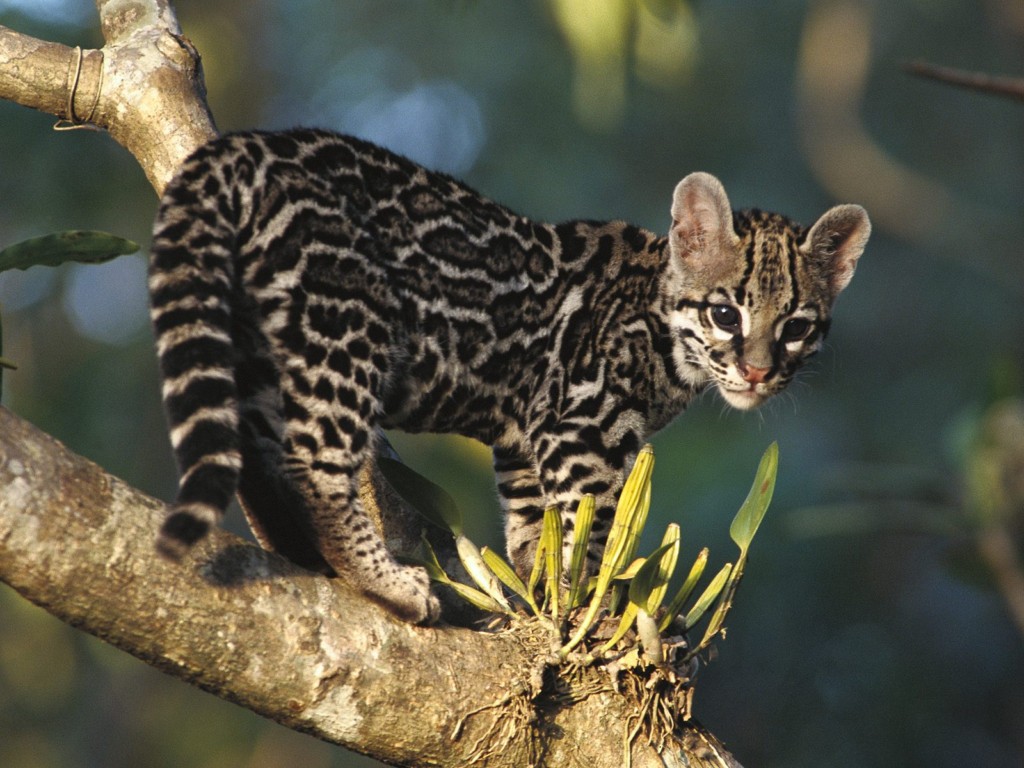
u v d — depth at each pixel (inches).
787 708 909.8
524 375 359.9
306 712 257.8
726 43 1293.1
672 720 286.4
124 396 941.8
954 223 1202.6
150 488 921.5
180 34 351.6
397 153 342.6
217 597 249.1
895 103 1355.8
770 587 920.9
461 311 340.8
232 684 252.4
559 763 278.4
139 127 342.0
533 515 378.0
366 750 265.3
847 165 1200.8
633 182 1284.4
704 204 378.9
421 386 340.2
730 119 1301.7
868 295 1234.0
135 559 242.5
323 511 302.8
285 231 305.0
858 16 1198.3
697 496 930.1
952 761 880.9
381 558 301.0
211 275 283.7
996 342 1130.7
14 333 973.8
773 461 306.7
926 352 1195.3
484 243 348.2
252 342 307.4
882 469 489.7
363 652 261.7
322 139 322.7
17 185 856.3
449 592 329.1
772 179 1311.5
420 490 309.9
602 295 370.9
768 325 376.8
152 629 244.8
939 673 907.4
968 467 454.0
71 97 341.7
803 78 1219.2
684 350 379.6
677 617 310.2
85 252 281.0
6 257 275.7
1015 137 1264.8
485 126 1279.5
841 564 939.3
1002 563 454.0
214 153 302.0
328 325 308.2
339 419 307.1
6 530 233.6
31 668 908.0
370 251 318.7
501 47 1278.3
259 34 1016.9
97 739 943.0
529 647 283.4
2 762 903.7
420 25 1300.4
